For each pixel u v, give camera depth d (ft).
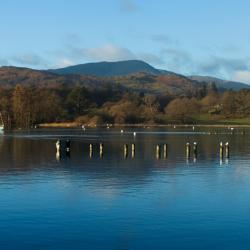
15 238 81.82
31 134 474.49
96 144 314.96
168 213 98.58
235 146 303.27
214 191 124.16
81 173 159.74
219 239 81.51
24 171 165.27
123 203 108.06
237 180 143.84
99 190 124.98
